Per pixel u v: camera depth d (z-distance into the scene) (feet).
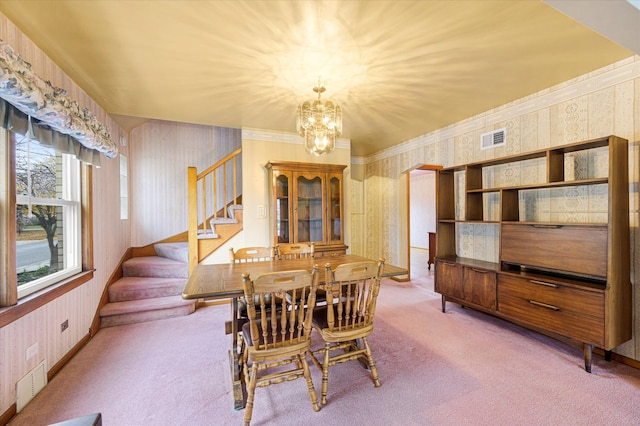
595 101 7.20
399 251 14.67
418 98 8.82
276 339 5.36
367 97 8.73
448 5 4.83
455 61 6.68
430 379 6.22
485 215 10.19
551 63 6.83
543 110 8.32
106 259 9.93
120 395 5.77
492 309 8.51
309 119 7.54
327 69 6.99
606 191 7.02
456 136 11.18
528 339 8.09
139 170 13.42
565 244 6.98
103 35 5.61
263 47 6.08
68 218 7.79
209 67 6.88
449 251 11.05
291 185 11.50
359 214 17.62
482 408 5.30
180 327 9.21
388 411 5.24
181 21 5.21
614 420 4.99
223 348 7.78
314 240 11.94
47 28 5.38
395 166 14.87
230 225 11.76
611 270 6.11
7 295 5.18
